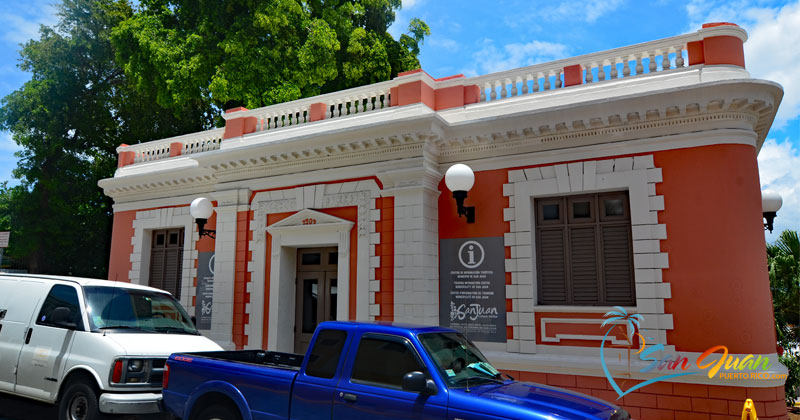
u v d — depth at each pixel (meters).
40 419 8.39
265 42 19.72
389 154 11.23
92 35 23.83
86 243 24.69
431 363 5.10
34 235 22.27
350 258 11.58
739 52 9.23
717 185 8.78
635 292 9.20
